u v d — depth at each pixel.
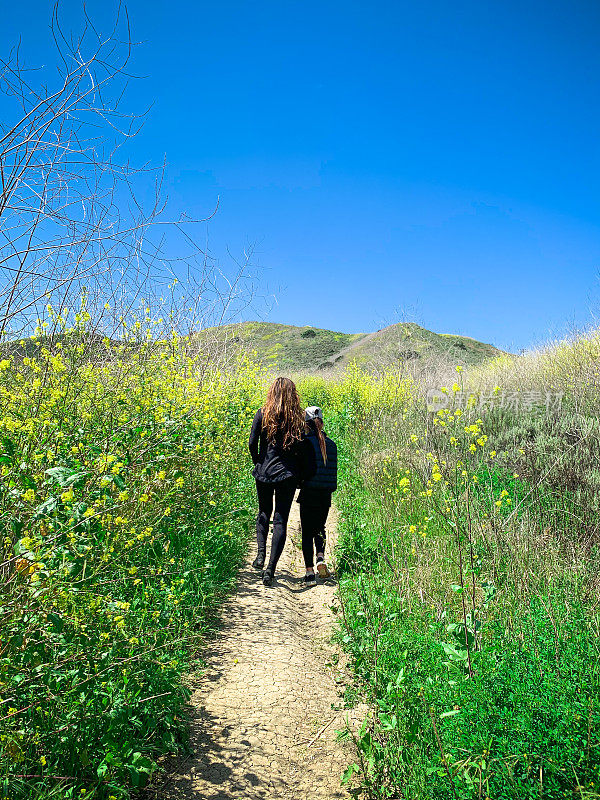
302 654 4.09
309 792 2.77
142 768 2.42
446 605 4.07
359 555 5.59
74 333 4.52
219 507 5.88
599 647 3.08
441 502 5.58
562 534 5.01
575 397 8.41
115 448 3.84
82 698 2.47
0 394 3.68
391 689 3.13
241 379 9.60
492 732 2.52
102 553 3.13
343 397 14.91
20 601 2.39
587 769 2.31
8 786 2.14
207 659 3.89
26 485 2.67
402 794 2.66
